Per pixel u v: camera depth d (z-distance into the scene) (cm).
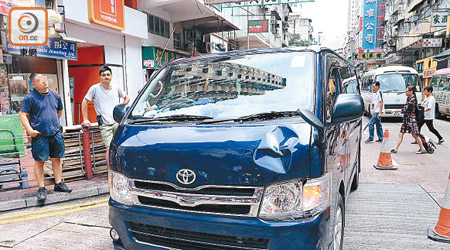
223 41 2442
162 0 1412
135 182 229
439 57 2416
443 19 2433
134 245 236
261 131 214
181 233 219
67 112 1014
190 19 1734
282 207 197
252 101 259
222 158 202
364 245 343
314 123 216
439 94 1664
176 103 281
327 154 224
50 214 446
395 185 553
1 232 390
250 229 196
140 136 240
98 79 1209
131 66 1359
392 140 1027
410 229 380
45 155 474
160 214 219
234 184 199
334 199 244
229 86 280
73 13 997
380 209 443
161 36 1634
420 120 805
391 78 1587
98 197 519
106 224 409
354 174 464
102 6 1105
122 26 1226
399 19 4191
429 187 539
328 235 212
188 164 208
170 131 235
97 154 614
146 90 312
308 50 291
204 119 251
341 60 392
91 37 1125
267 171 195
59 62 995
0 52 803
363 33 4888
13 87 856
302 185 200
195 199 206
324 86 263
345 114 236
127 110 298
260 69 283
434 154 803
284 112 240
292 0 1662
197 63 318
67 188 510
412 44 3516
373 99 994
